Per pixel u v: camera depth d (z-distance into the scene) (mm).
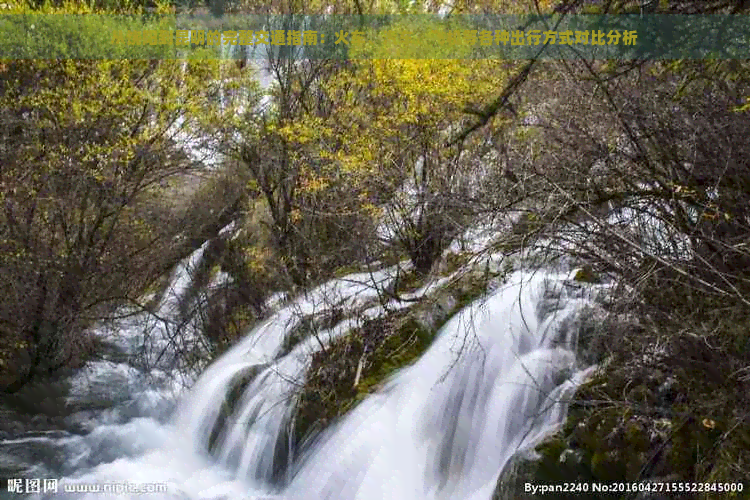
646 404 5328
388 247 10000
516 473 5559
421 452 6949
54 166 10930
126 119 11250
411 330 8289
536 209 5691
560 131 6078
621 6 4703
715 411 4945
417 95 8938
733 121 5223
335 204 10609
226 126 11812
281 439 7965
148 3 12648
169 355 11633
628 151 5680
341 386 8031
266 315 11133
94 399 10602
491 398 6816
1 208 10680
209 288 12148
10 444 9266
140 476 8336
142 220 11922
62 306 11047
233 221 13125
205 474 8273
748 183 5211
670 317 5098
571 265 6301
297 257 11461
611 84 5723
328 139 10789
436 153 8859
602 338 5836
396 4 10297
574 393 5895
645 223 5449
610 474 5266
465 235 7582
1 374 10750
